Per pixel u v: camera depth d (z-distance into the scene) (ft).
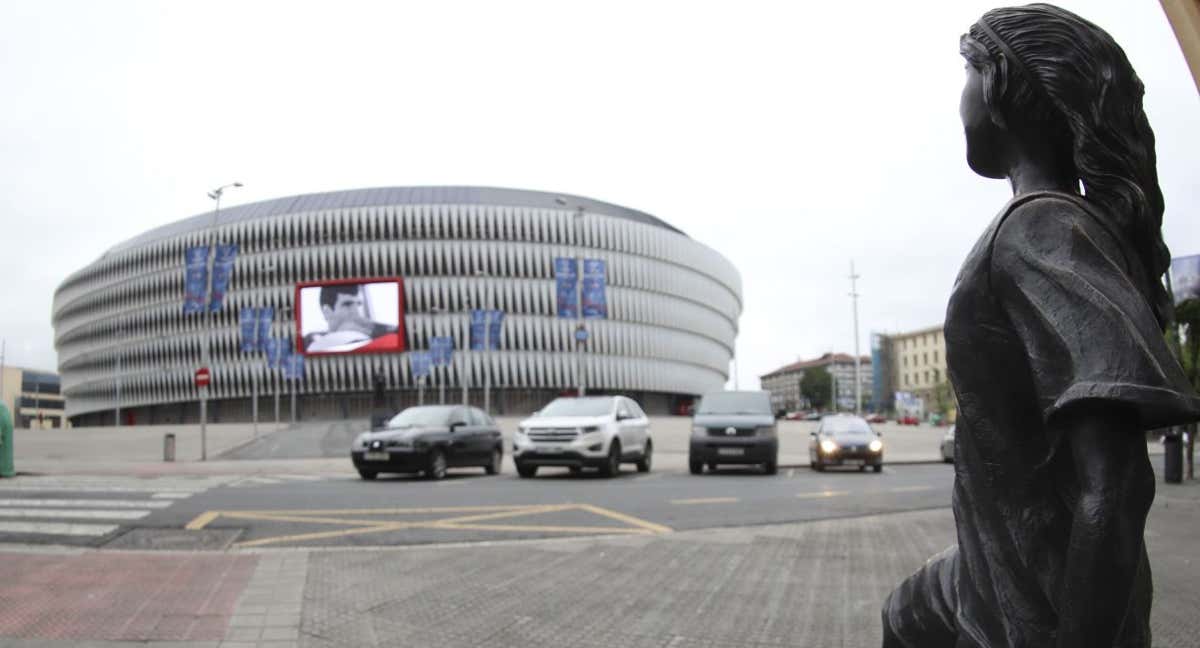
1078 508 3.09
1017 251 3.46
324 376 300.20
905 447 123.65
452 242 315.58
